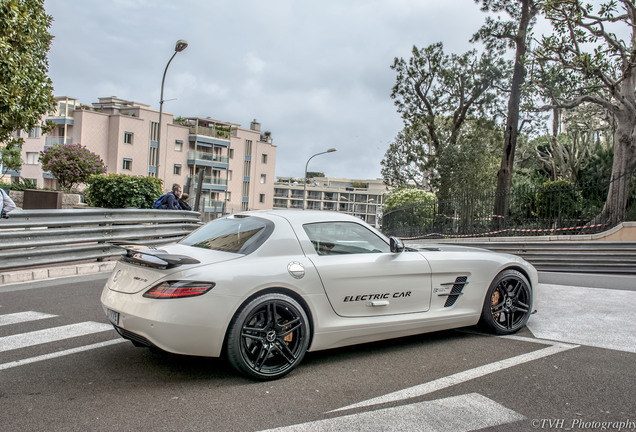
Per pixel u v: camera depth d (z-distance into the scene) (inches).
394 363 173.9
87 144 2087.8
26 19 505.7
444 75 1254.9
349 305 174.7
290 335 162.4
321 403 137.4
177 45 881.5
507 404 137.6
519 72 887.1
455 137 1315.2
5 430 117.4
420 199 1240.2
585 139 850.8
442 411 132.3
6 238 305.3
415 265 190.1
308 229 176.9
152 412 129.3
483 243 573.0
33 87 533.6
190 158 2399.1
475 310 206.1
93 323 218.1
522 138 1299.2
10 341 190.9
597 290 327.6
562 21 601.0
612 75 632.4
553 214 664.4
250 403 136.6
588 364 173.0
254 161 2760.8
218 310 146.8
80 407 131.8
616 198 611.8
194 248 172.7
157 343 144.6
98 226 374.3
